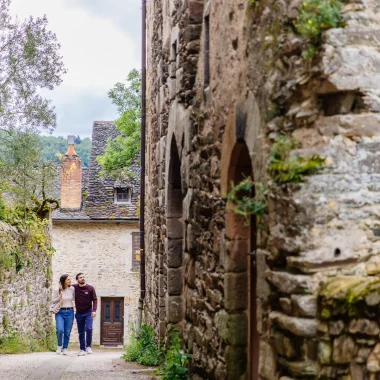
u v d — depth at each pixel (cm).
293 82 490
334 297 449
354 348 453
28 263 1769
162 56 1146
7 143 1443
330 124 469
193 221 820
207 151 746
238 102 613
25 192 1510
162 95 1142
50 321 2059
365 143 466
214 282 705
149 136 1483
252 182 575
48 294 2034
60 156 2866
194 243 815
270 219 514
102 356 1409
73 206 2830
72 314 1499
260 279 538
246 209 566
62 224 2814
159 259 1201
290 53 494
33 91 1420
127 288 2811
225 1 665
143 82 1588
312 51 470
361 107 468
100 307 2820
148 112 1534
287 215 480
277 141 505
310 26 466
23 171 1480
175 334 1038
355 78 462
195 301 797
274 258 503
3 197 1677
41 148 1499
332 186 462
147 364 1153
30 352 1573
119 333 2814
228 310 648
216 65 703
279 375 494
